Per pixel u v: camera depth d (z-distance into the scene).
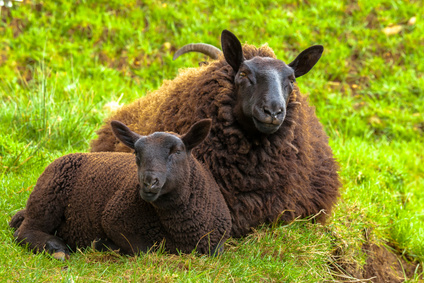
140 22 30.72
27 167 17.23
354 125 26.34
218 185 13.09
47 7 31.09
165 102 14.36
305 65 13.48
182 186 11.08
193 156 12.41
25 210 13.07
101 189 12.12
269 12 32.56
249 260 12.01
